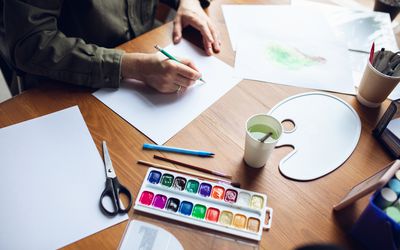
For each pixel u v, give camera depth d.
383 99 0.69
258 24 0.90
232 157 0.60
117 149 0.60
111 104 0.68
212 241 0.50
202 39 0.85
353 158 0.61
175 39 0.84
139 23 0.98
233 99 0.71
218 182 0.56
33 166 0.57
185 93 0.71
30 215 0.51
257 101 0.70
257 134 0.56
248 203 0.54
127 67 0.71
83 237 0.49
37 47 0.68
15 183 0.55
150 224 0.51
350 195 0.52
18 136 0.61
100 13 0.84
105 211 0.52
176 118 0.66
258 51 0.81
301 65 0.79
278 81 0.75
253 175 0.58
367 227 0.47
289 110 0.69
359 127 0.66
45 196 0.53
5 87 1.34
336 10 0.96
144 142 0.62
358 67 0.79
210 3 0.96
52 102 0.67
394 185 0.47
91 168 0.58
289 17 0.92
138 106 0.68
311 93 0.72
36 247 0.48
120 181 0.56
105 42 0.90
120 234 0.50
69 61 0.69
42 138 0.61
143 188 0.55
